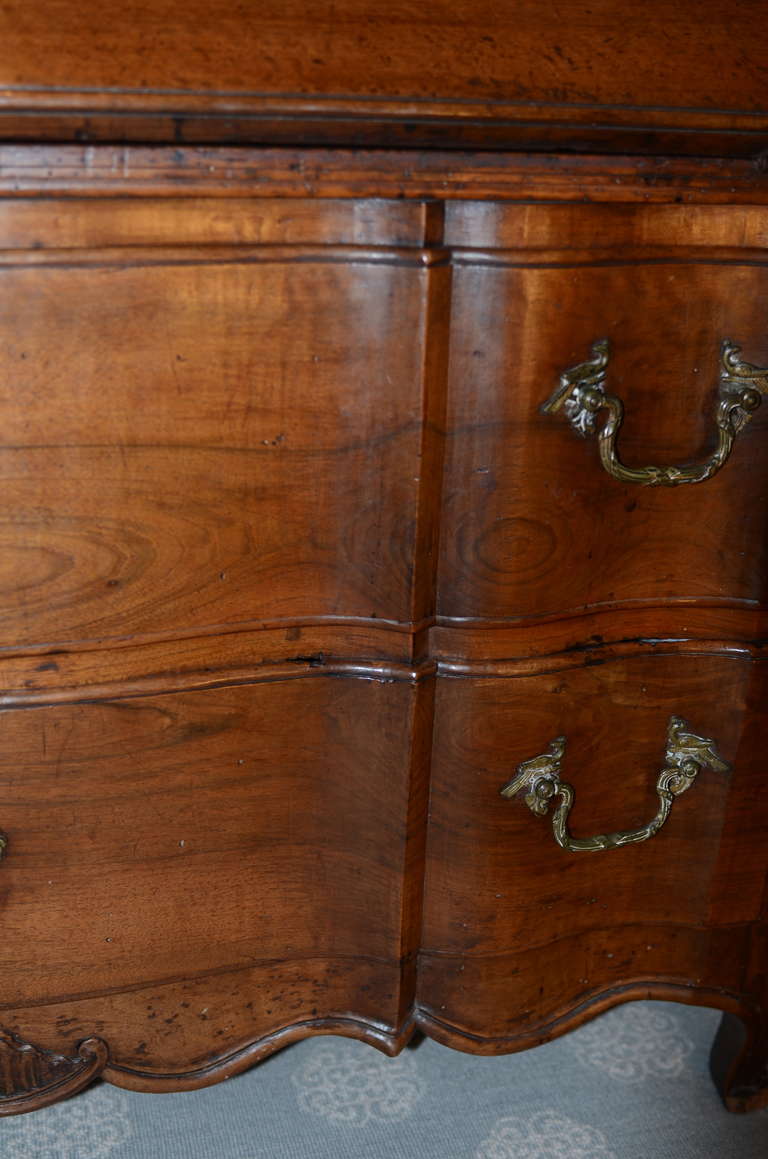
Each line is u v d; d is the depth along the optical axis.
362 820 0.76
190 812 0.73
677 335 0.68
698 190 0.65
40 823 0.70
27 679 0.67
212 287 0.61
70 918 0.73
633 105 0.60
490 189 0.62
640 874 0.84
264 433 0.65
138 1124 0.92
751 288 0.68
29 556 0.64
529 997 0.84
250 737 0.72
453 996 0.83
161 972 0.77
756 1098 0.96
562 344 0.66
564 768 0.77
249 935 0.79
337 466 0.67
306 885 0.78
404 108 0.57
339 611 0.71
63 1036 0.77
